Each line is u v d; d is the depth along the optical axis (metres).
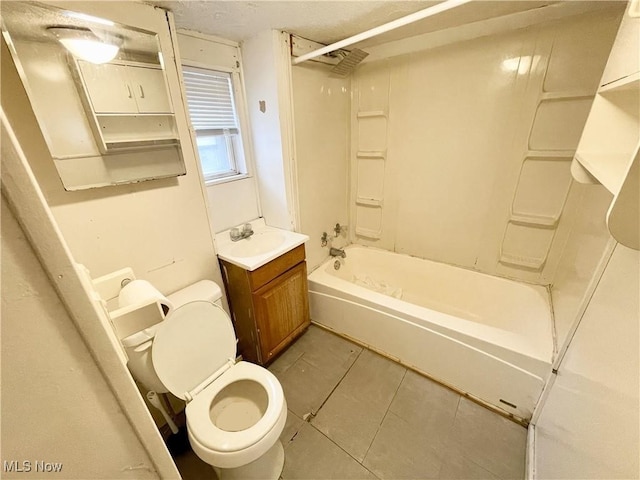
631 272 0.72
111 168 1.13
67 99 0.98
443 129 1.97
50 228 0.28
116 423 0.37
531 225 1.83
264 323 1.70
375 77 2.11
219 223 1.83
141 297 0.98
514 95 1.65
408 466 1.26
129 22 1.08
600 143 1.08
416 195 2.26
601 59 1.38
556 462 0.95
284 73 1.64
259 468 1.17
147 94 1.18
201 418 1.09
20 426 0.31
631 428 0.56
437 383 1.67
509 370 1.40
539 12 1.45
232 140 1.86
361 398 1.60
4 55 0.86
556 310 1.57
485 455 1.29
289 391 1.66
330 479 1.23
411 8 1.35
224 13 1.27
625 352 0.65
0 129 0.24
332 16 1.40
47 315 0.30
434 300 2.33
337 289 2.00
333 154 2.28
